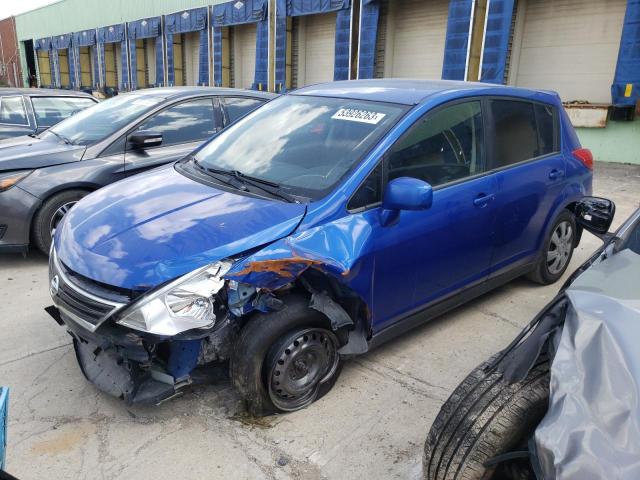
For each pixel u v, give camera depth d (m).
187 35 24.08
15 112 7.69
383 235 2.89
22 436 2.66
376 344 3.13
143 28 25.94
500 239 3.72
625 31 10.53
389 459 2.57
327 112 3.48
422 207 2.78
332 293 2.83
